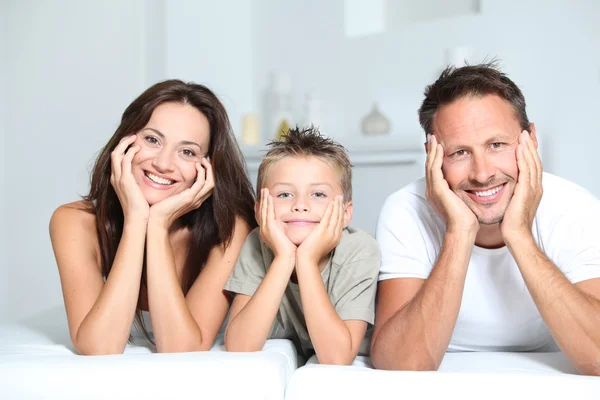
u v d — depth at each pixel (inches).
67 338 58.5
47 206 137.5
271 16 145.2
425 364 48.5
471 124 51.1
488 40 120.3
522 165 50.5
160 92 56.6
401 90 131.3
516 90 52.7
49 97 138.6
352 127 136.6
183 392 39.7
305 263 50.5
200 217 61.8
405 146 120.1
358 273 53.5
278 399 39.7
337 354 49.2
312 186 53.5
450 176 52.4
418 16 135.3
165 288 52.6
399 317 50.0
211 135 59.1
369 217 122.8
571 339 46.2
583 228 52.7
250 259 56.6
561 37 112.0
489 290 55.6
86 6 138.3
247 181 62.6
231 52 145.0
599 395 37.4
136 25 140.3
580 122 110.5
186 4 137.9
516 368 48.4
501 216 51.7
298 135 55.6
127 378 40.4
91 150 136.9
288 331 58.4
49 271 135.9
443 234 55.9
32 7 139.4
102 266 59.3
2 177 139.6
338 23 138.7
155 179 56.7
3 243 138.9
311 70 141.6
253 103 147.3
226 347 51.7
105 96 137.8
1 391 40.6
